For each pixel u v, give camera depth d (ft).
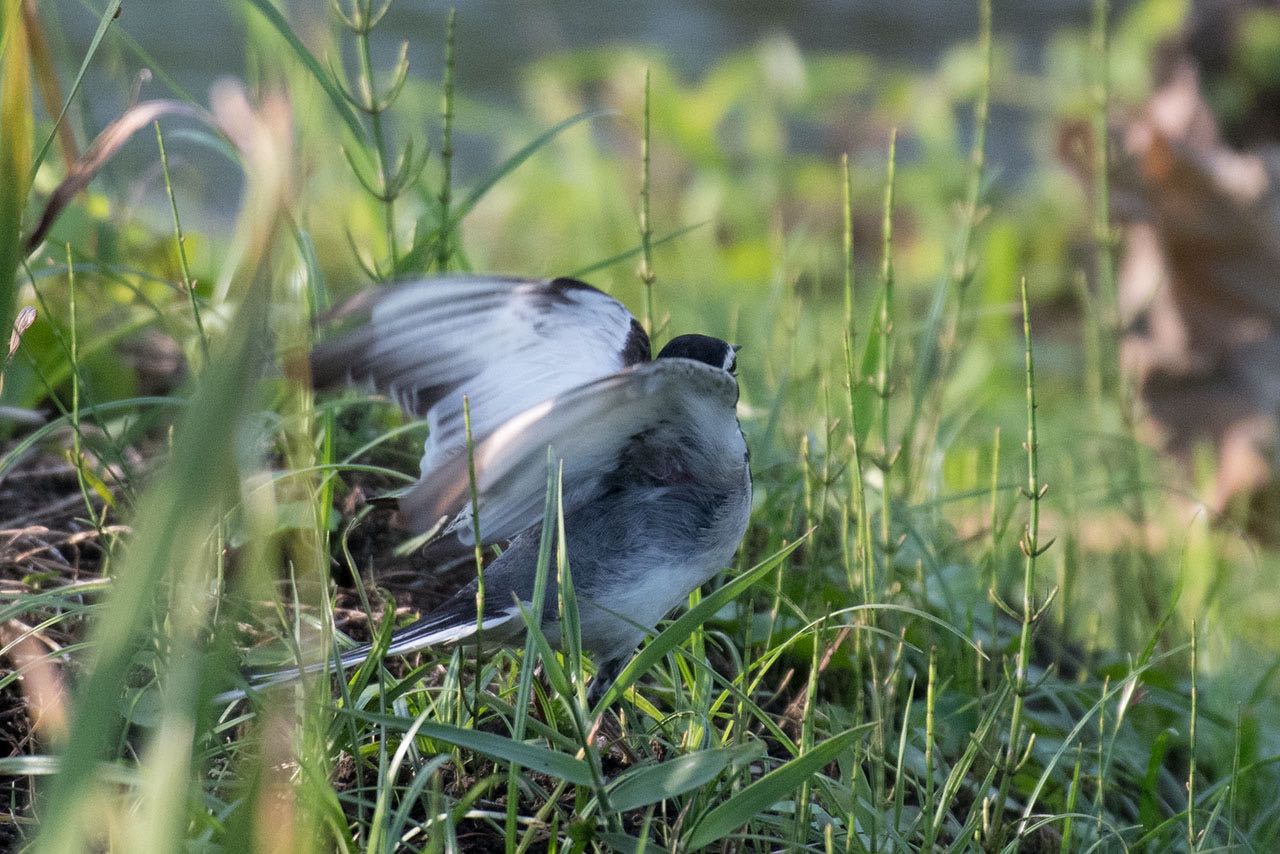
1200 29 55.52
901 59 79.61
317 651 22.98
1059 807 26.18
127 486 26.55
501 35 76.54
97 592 25.12
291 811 16.83
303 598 26.07
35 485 29.58
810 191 67.15
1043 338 62.08
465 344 20.65
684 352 22.36
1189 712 29.76
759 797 18.76
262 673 23.22
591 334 21.26
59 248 32.24
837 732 22.90
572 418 18.88
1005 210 65.67
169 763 13.43
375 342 20.27
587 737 18.63
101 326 32.65
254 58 34.73
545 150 62.49
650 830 21.35
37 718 22.44
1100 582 38.75
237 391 12.39
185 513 12.23
